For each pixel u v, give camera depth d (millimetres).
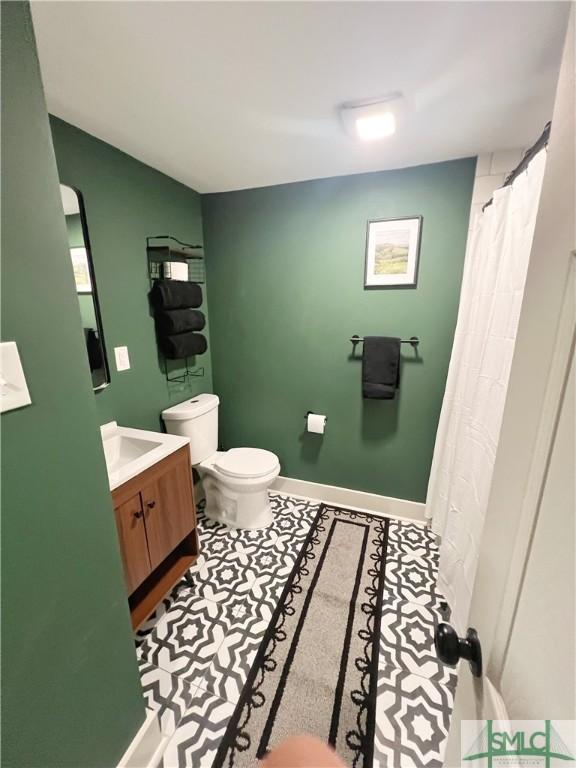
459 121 1299
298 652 1307
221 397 2484
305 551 1870
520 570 432
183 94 1140
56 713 684
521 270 1060
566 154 387
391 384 1934
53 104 1195
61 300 647
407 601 1541
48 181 613
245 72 1033
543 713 345
